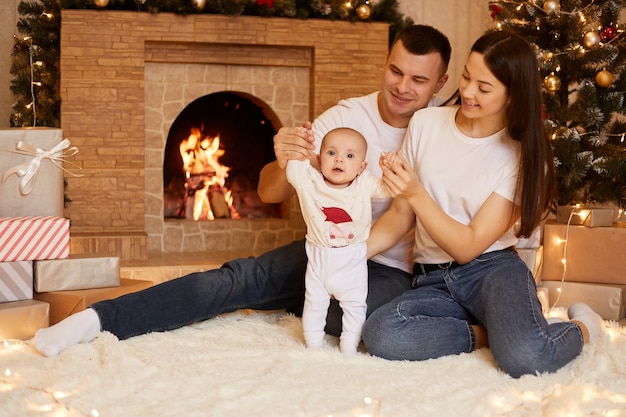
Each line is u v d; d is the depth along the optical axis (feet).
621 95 12.34
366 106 9.21
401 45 8.67
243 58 15.08
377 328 7.65
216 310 8.57
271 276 8.77
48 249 8.77
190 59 14.88
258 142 16.52
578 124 12.73
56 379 6.80
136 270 12.96
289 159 7.75
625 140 12.64
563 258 11.14
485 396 6.63
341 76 15.14
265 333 8.46
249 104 16.37
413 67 8.59
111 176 14.35
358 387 6.84
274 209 16.55
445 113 8.38
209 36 14.47
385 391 6.76
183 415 6.10
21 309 8.25
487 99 7.77
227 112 16.33
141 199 14.48
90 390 6.56
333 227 7.75
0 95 15.87
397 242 8.61
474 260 8.07
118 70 14.23
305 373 7.18
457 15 17.48
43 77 14.25
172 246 15.28
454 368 7.40
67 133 14.14
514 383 7.01
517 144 8.07
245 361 7.51
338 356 7.68
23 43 14.11
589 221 11.08
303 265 8.84
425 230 8.30
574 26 12.31
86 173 14.25
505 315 7.44
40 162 9.25
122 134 14.34
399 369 7.39
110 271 9.09
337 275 7.80
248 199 16.43
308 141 7.75
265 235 15.78
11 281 8.57
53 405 6.27
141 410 6.19
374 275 8.77
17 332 8.23
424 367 7.45
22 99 14.24
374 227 8.52
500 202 7.91
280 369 7.23
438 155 8.22
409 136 8.50
